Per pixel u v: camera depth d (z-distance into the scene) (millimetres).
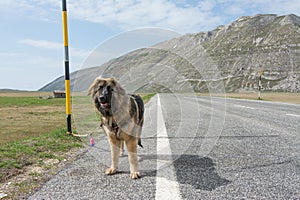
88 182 4023
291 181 3988
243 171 4484
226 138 7379
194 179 4094
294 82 100188
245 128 9164
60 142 6992
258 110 15922
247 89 73500
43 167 4926
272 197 3402
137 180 4094
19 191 3711
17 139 9469
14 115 18688
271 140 7125
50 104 32812
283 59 116750
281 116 12867
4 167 4711
